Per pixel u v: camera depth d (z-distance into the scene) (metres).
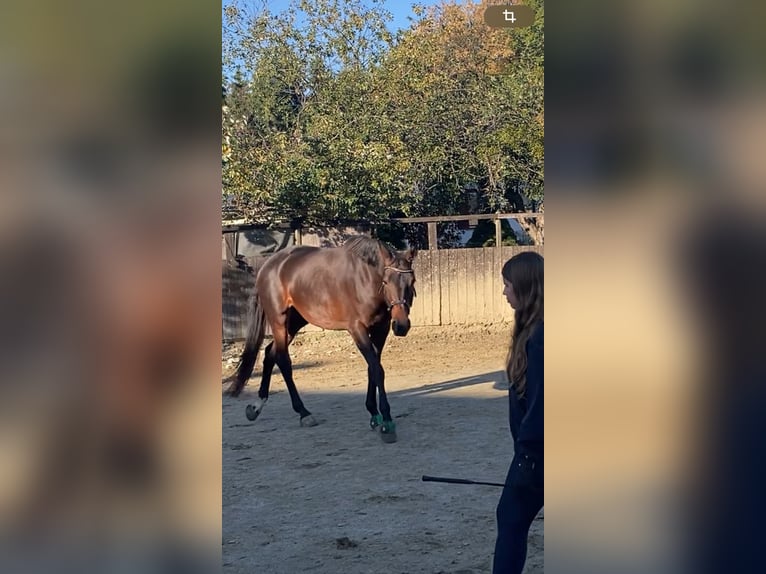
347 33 12.76
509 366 2.56
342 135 11.92
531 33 11.88
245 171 10.98
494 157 12.57
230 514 4.13
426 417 6.42
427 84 12.66
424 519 3.94
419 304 11.65
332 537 3.74
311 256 6.34
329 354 10.23
